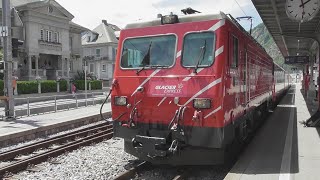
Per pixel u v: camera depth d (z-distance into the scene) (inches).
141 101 311.6
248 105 399.2
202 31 297.7
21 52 1712.6
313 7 444.8
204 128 287.3
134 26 328.8
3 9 673.0
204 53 294.0
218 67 287.1
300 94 1622.8
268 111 730.8
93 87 1758.1
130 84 318.0
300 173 289.0
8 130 518.3
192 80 293.0
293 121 609.9
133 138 312.8
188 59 299.9
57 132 593.0
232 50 313.4
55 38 1897.1
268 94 665.0
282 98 1305.4
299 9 449.1
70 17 1964.8
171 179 303.7
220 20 293.4
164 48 311.4
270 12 601.0
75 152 406.3
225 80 292.7
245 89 375.9
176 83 298.4
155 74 308.5
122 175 295.4
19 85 1296.8
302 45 1111.0
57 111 792.3
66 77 1956.2
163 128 304.0
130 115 314.8
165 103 300.7
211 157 302.5
